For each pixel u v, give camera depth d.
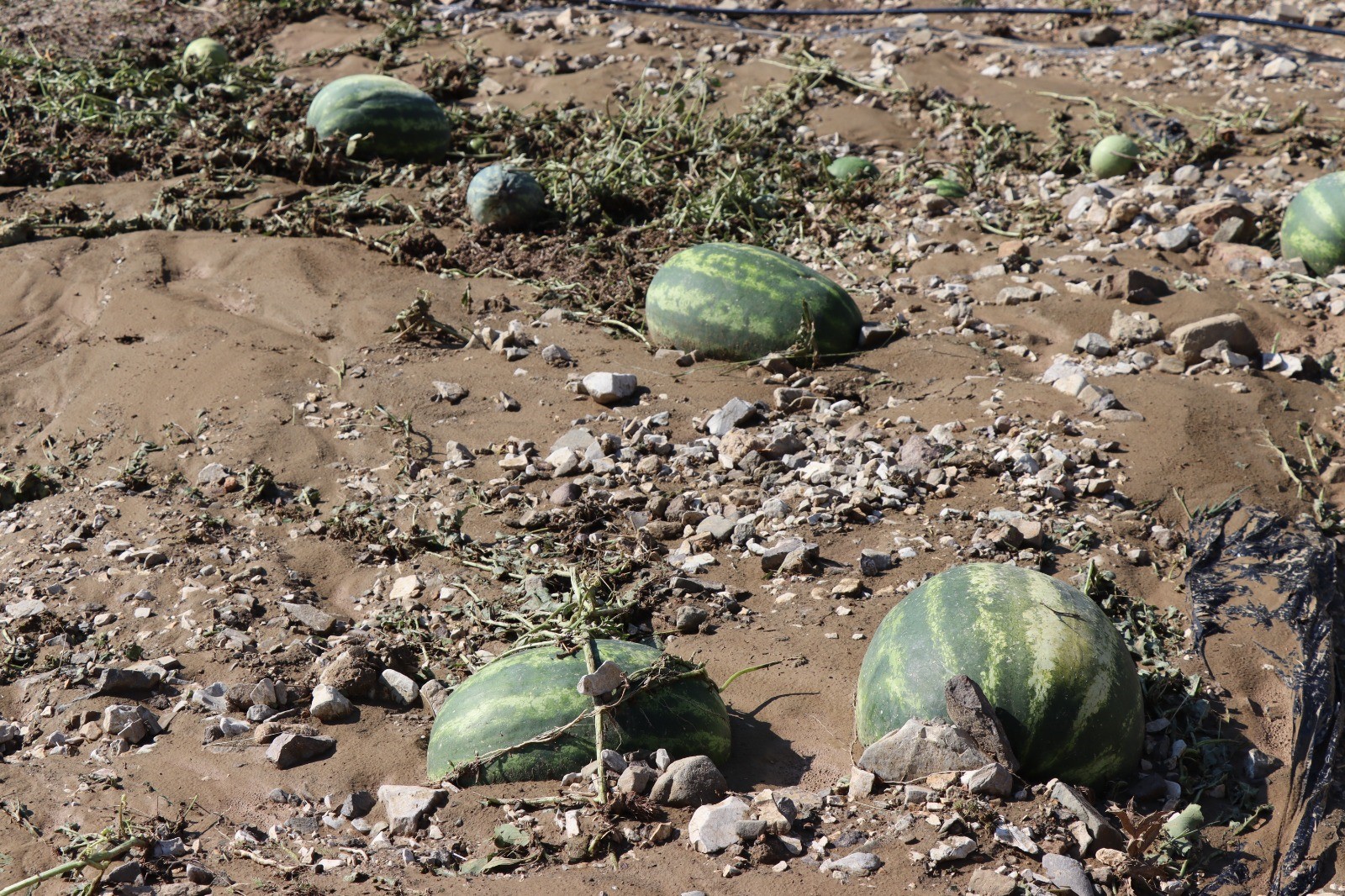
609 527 5.47
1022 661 3.80
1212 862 3.70
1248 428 6.17
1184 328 6.83
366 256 8.40
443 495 5.72
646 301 7.35
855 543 5.30
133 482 5.91
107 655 4.67
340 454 6.14
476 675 4.19
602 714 3.90
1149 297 7.48
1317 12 12.91
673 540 5.45
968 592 4.04
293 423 6.38
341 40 13.12
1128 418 6.18
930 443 5.91
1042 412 6.30
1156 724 4.19
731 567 5.20
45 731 4.29
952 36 13.13
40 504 5.79
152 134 10.34
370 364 6.97
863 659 4.30
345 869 3.56
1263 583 4.99
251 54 12.95
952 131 10.77
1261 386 6.52
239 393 6.65
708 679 4.20
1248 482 5.71
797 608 4.88
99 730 4.24
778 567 5.15
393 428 6.32
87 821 3.78
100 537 5.48
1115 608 4.82
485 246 8.59
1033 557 5.08
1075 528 5.32
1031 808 3.65
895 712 3.91
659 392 6.69
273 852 3.65
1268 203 8.76
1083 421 6.19
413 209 8.95
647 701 3.96
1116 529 5.36
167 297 7.77
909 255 8.43
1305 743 4.17
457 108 11.14
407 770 4.05
